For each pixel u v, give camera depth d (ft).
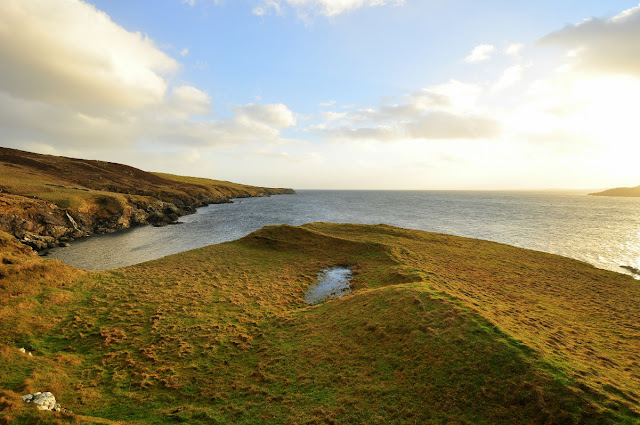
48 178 424.87
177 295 119.96
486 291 124.06
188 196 582.76
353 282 143.23
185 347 81.61
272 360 75.66
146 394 62.95
